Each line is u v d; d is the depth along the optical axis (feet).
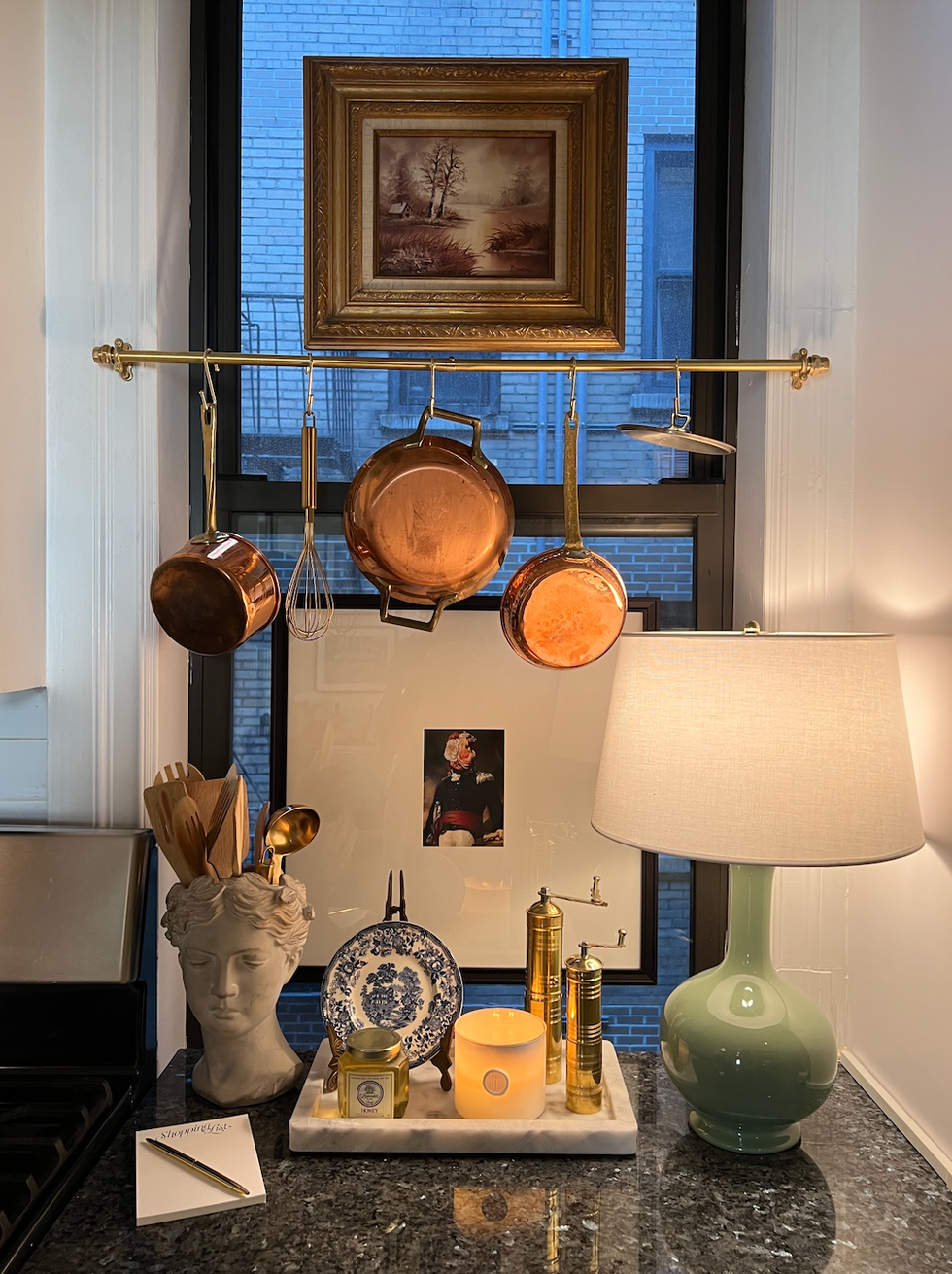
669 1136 3.83
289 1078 4.08
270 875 4.03
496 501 4.25
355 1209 3.31
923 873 3.75
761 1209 3.35
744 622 4.75
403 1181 3.48
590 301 4.66
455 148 4.65
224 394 4.96
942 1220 3.30
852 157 4.47
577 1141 3.65
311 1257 3.07
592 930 4.79
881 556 4.17
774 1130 3.69
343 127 4.61
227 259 4.97
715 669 3.50
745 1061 3.57
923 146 3.76
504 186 4.66
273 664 4.78
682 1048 3.70
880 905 4.13
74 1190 3.38
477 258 4.68
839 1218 3.31
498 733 4.77
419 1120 3.66
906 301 3.91
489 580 4.37
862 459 4.39
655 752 3.58
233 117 4.95
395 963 4.14
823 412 4.49
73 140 4.38
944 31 3.58
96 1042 4.13
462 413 5.00
